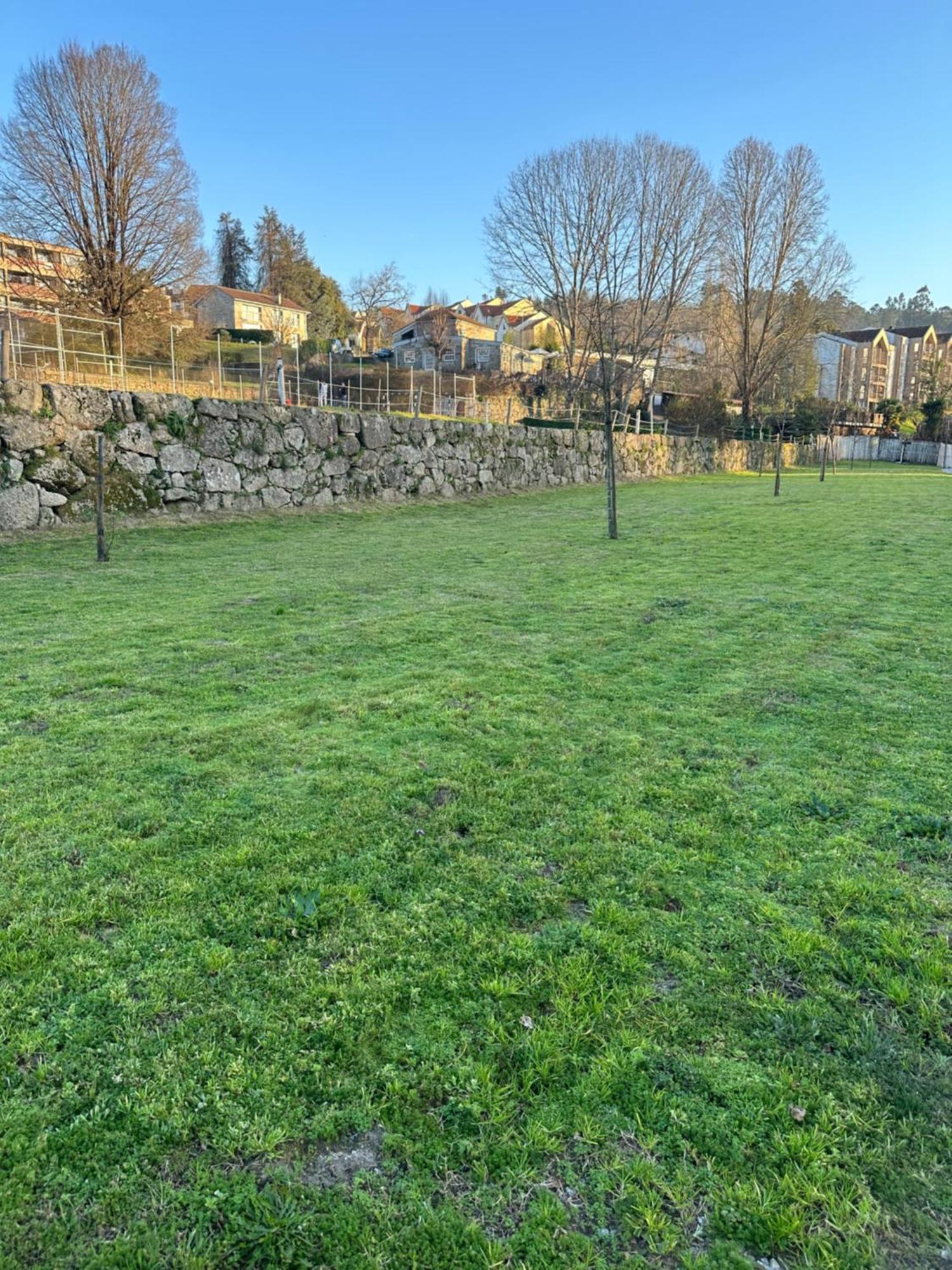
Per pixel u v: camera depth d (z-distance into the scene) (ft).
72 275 87.10
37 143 81.30
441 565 31.19
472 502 61.11
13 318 54.70
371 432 55.16
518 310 198.80
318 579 27.71
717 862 9.12
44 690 14.94
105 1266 4.66
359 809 10.27
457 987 7.03
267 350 118.62
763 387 139.74
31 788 10.76
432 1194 5.15
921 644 18.92
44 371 51.80
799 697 15.10
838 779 11.39
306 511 49.19
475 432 64.69
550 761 11.93
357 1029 6.52
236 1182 5.21
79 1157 5.34
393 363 163.53
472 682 15.78
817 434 139.23
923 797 10.80
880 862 9.14
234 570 29.71
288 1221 4.93
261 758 11.89
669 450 94.53
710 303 130.52
